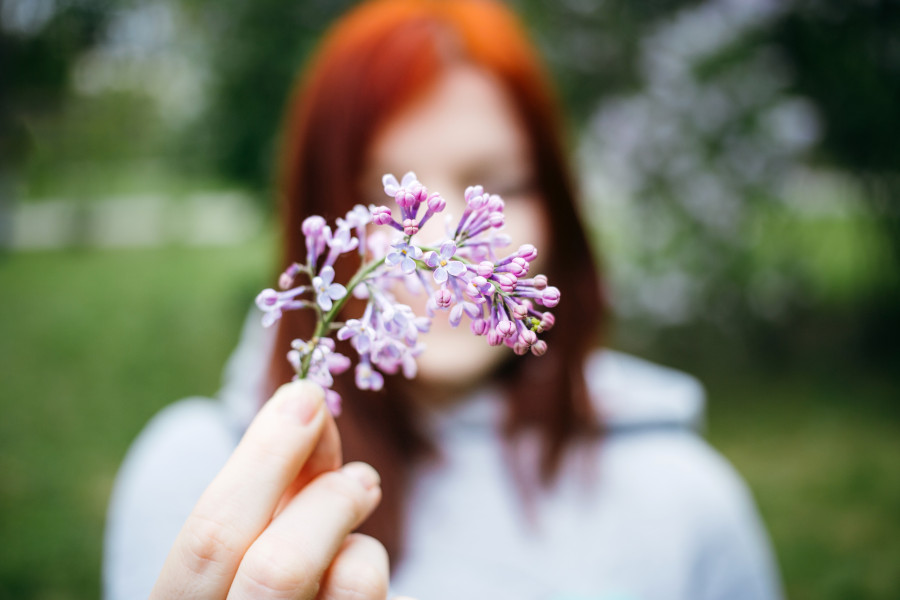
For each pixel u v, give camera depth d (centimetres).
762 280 771
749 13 707
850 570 482
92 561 487
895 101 686
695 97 730
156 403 778
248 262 1518
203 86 837
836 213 816
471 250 98
